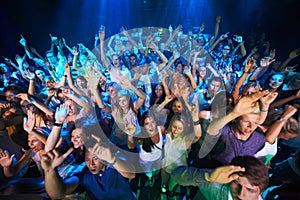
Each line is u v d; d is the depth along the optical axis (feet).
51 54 21.33
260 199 6.82
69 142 9.61
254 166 6.19
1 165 9.23
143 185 9.32
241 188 6.23
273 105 11.98
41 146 9.07
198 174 7.25
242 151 8.48
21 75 19.67
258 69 14.56
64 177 8.33
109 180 8.18
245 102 7.88
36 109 11.40
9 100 12.92
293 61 28.86
